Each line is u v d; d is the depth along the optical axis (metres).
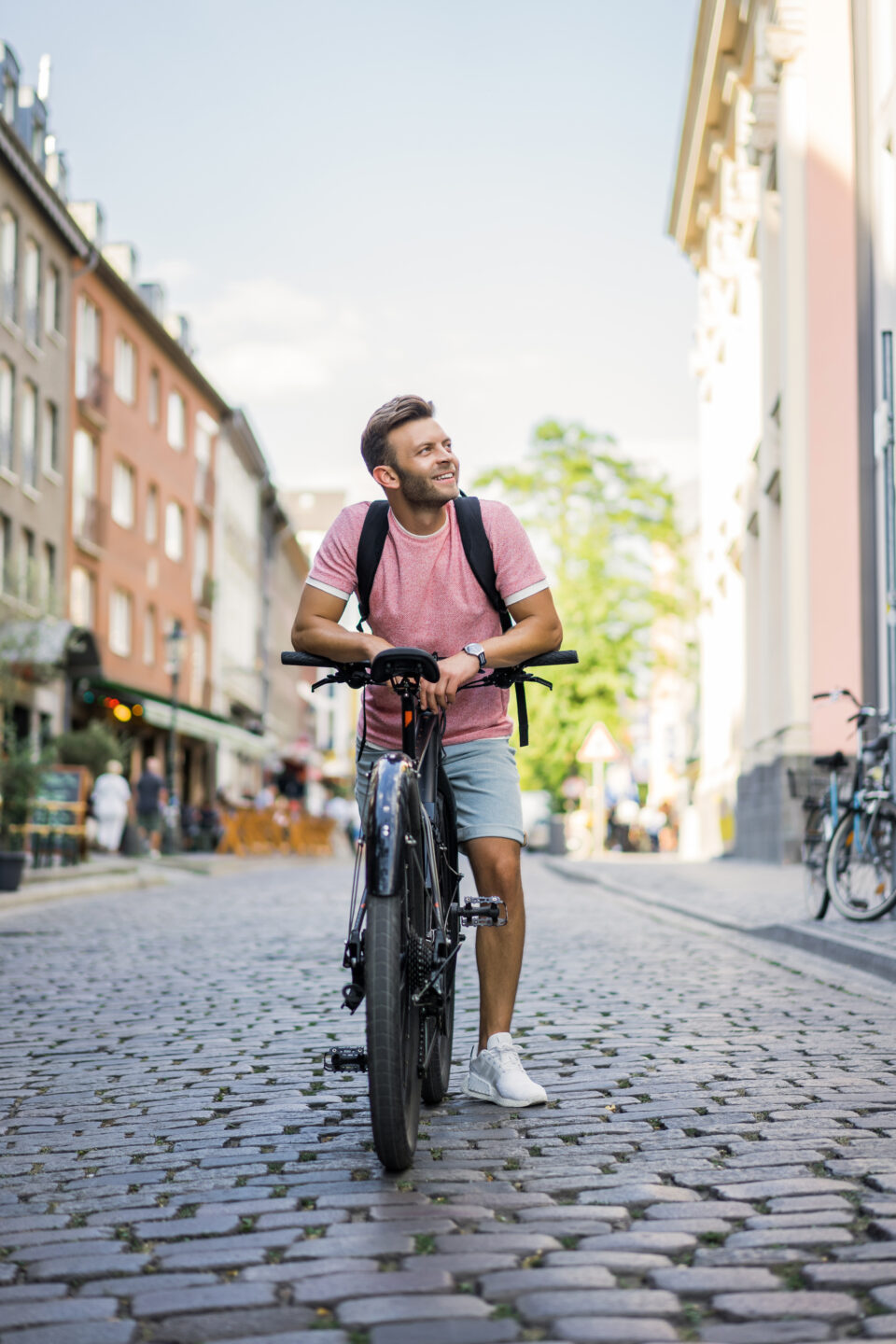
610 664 41.44
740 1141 4.23
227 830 35.22
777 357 23.98
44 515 35.09
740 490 28.69
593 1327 2.75
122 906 15.40
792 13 21.53
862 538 21.16
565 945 10.19
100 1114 4.87
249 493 60.31
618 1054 5.71
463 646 4.55
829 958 9.05
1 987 8.41
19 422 33.19
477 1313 2.84
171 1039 6.42
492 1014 4.79
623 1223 3.43
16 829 20.12
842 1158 4.00
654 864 24.98
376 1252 3.23
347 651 4.36
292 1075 5.45
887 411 10.84
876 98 21.06
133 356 42.56
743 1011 6.86
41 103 37.62
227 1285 3.05
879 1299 2.89
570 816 42.66
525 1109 4.69
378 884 3.79
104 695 36.03
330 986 8.20
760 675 27.41
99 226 41.91
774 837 23.31
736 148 28.34
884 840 10.07
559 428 43.25
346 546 4.53
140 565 43.16
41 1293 3.07
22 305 33.44
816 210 21.44
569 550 42.09
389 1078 3.71
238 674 56.53
